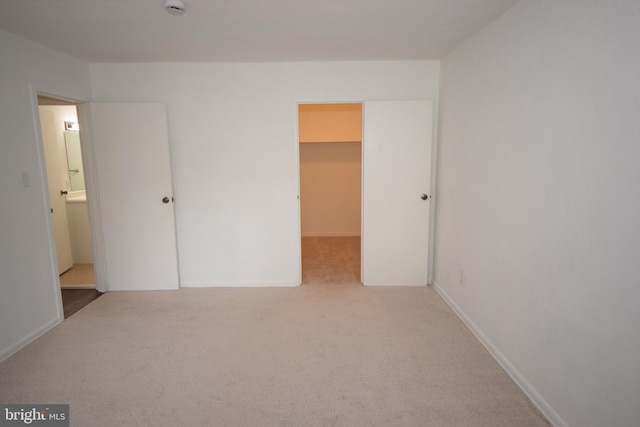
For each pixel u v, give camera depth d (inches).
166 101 141.3
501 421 73.3
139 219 143.3
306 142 233.1
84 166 140.9
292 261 151.7
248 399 80.2
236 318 121.1
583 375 64.2
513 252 87.0
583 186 63.2
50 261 114.0
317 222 251.9
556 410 71.8
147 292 145.7
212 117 142.6
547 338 74.4
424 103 138.9
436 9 87.0
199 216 148.6
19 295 102.0
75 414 75.7
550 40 71.6
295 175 146.2
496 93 94.3
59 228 167.3
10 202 99.5
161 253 146.0
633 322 53.6
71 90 127.5
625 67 53.9
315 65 140.1
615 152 56.0
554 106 70.7
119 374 89.7
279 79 140.8
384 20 94.6
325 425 72.4
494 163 96.0
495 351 96.3
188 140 143.7
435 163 146.8
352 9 86.8
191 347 102.5
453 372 90.0
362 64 140.1
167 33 103.2
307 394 81.7
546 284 74.4
